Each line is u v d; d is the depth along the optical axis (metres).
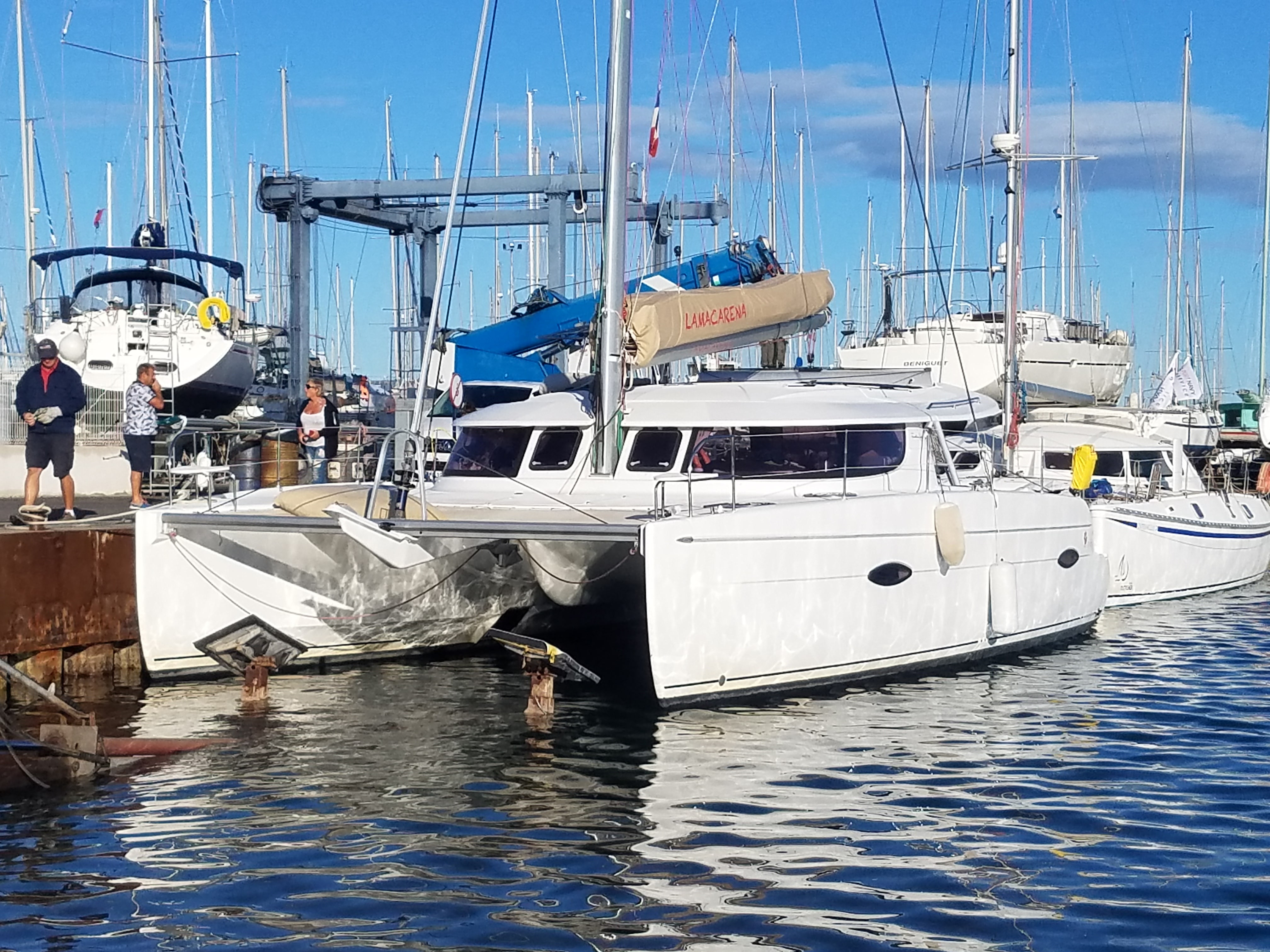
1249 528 16.84
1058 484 16.03
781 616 9.35
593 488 10.74
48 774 7.76
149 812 7.21
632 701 9.73
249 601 10.60
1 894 6.02
